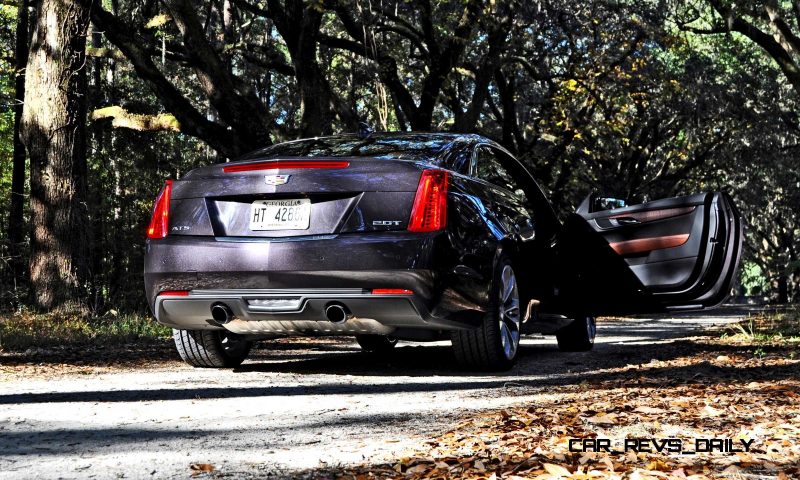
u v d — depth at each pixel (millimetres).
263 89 39875
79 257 16625
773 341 12312
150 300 8078
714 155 50781
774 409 5832
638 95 36938
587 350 11484
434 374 8461
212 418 5711
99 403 6336
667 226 9766
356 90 35688
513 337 8781
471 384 7660
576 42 34000
